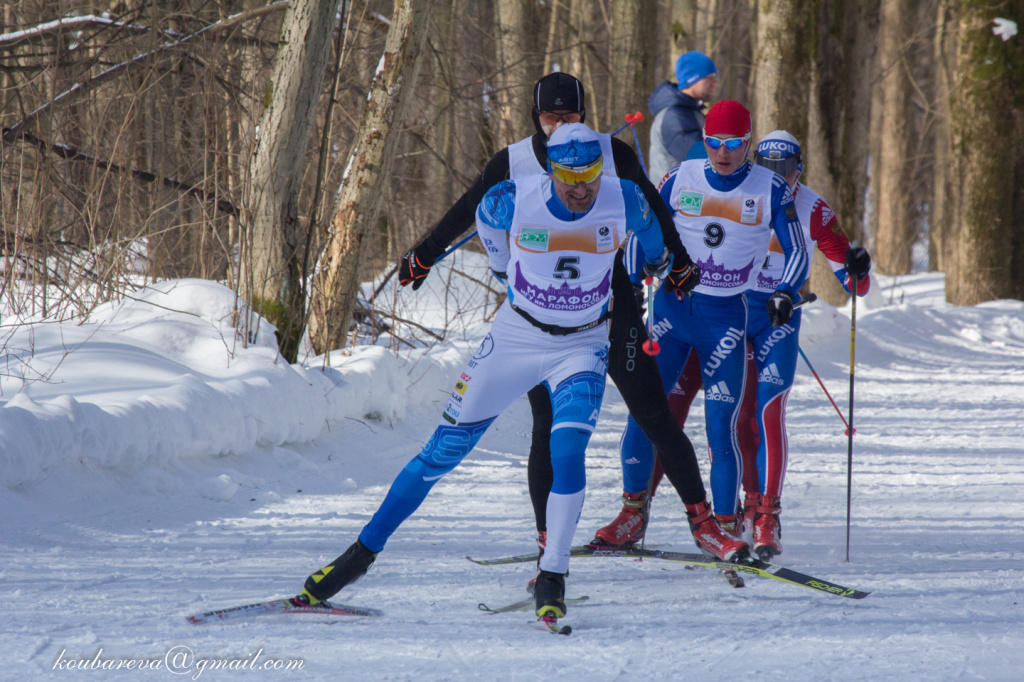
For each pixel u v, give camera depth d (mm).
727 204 13969
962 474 20797
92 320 20312
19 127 22625
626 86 39375
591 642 9508
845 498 18609
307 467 18328
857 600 11078
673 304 14336
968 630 9820
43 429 14078
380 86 23438
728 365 13930
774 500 13961
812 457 22797
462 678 8406
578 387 10602
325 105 27469
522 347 10789
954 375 34906
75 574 11438
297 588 11352
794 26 43344
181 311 20875
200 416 16719
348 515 15641
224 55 24953
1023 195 50125
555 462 10438
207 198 23516
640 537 13242
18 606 10094
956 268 51500
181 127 25016
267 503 16109
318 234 24797
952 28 61406
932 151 83250
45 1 26203
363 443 20406
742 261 14016
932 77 82625
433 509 16641
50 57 24266
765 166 15117
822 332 37438
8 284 20797
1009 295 50344
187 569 12008
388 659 8914
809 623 10156
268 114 21516
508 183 10609
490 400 10828
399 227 32344
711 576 12422
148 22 25500
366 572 11227
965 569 12844
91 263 21719
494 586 11844
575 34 42844
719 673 8562
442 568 12727
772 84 43812
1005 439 24844
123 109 24188
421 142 32375
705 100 24016
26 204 21703
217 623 9914
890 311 42000
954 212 51562
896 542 14805
